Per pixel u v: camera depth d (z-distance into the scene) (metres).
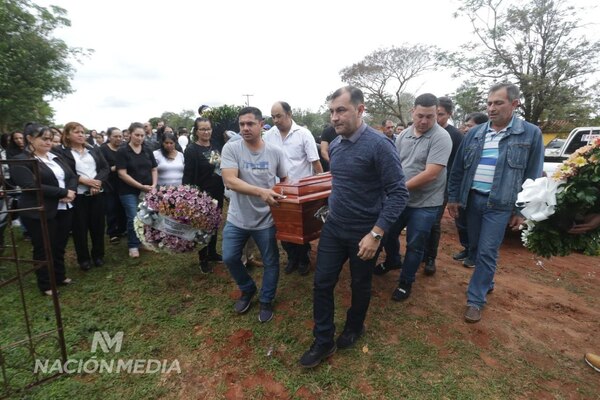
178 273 3.81
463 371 2.27
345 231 2.19
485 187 2.78
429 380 2.21
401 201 2.04
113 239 4.97
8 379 2.26
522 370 2.28
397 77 29.66
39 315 3.03
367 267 2.25
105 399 2.13
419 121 2.80
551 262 4.12
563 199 1.90
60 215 3.49
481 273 2.79
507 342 2.55
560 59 16.02
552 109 16.75
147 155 4.43
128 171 4.26
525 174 2.67
